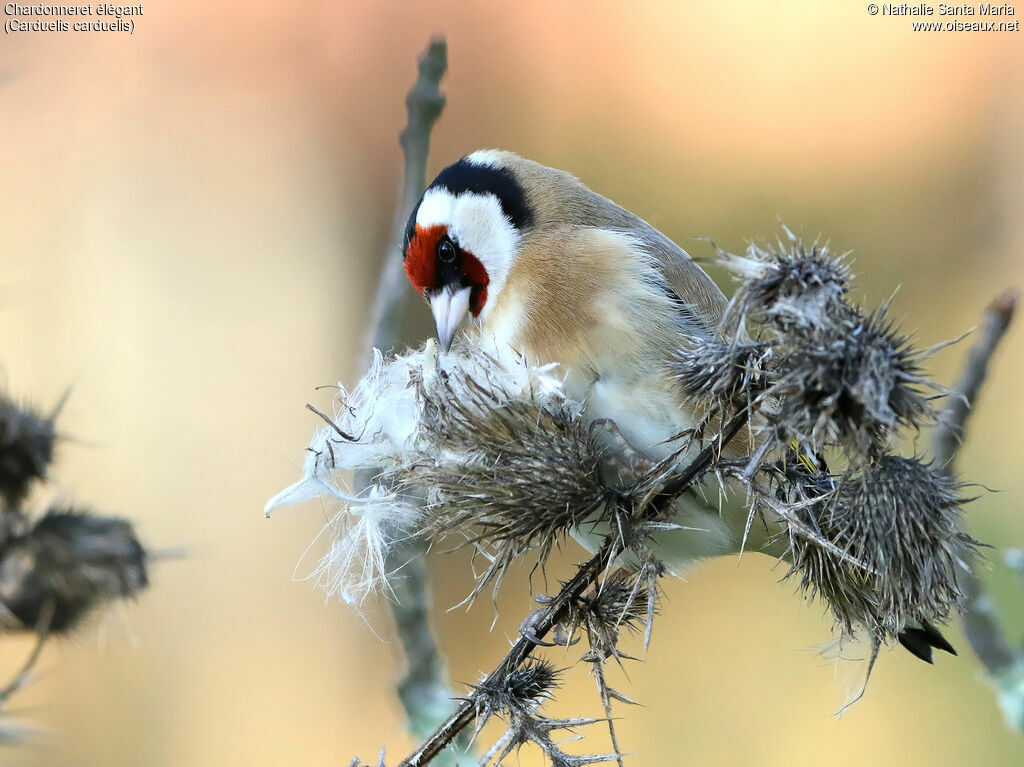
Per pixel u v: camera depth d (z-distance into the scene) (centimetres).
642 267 604
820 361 371
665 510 453
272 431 1135
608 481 499
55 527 395
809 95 1279
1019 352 1167
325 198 1274
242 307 1209
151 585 427
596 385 584
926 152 1268
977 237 1255
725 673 1039
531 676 454
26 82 1084
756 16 1288
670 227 1259
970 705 958
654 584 438
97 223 1152
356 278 1251
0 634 394
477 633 1048
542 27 1277
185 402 1131
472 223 648
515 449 455
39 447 397
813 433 374
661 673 1045
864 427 374
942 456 602
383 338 665
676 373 446
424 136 695
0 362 502
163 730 962
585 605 459
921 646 525
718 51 1280
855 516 412
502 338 614
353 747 1014
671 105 1279
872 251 1249
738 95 1280
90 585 397
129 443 1084
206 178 1222
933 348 380
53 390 1014
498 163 668
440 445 460
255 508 1068
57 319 1086
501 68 1273
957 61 1265
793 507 411
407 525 495
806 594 453
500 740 439
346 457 479
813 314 374
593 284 599
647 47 1277
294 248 1249
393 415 479
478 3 1265
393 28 1284
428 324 930
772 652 1050
